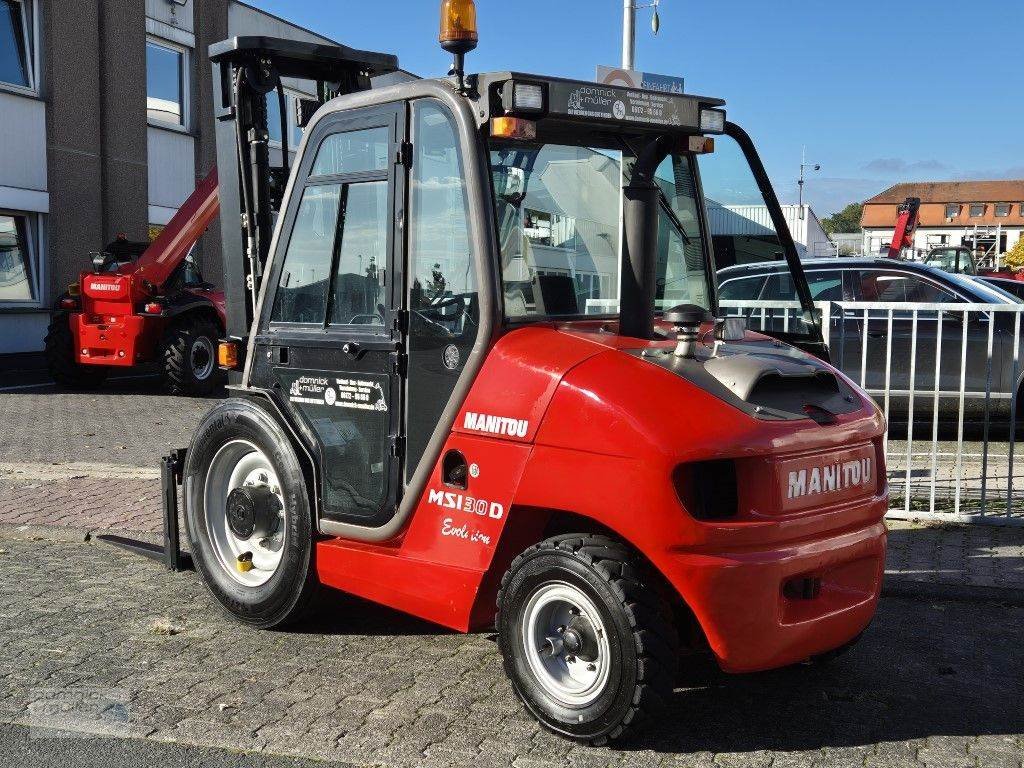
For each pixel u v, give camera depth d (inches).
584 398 136.3
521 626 144.2
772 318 184.5
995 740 143.5
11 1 685.3
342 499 169.3
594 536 139.9
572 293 159.2
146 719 147.8
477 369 147.9
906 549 232.2
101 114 747.4
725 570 130.9
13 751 137.6
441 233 152.3
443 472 152.3
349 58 200.8
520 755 137.3
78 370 536.7
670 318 144.9
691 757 137.4
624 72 326.6
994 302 354.0
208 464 190.9
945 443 353.4
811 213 441.4
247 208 192.2
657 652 132.3
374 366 162.1
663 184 179.6
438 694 157.6
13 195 677.9
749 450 131.8
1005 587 204.5
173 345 514.6
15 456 351.6
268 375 181.2
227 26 866.8
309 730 144.6
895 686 162.9
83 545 244.7
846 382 159.8
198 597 205.0
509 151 151.0
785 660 140.0
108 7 743.7
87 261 736.3
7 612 195.2
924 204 4744.1
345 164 167.0
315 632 185.2
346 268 167.6
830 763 136.0
